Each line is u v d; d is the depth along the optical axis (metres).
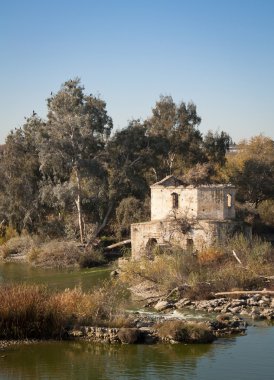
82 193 72.81
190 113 83.88
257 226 68.31
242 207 68.44
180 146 81.56
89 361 28.70
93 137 72.88
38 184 74.06
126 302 41.91
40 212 75.44
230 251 50.06
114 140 74.94
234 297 41.56
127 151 73.94
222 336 32.84
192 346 30.95
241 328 33.94
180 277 45.41
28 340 31.69
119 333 31.66
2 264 65.56
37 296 33.19
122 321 33.41
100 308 34.66
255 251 48.50
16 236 75.44
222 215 56.94
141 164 74.81
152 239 58.22
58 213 76.94
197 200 56.50
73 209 75.38
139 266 49.41
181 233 56.25
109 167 74.06
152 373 27.05
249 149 93.12
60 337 32.06
